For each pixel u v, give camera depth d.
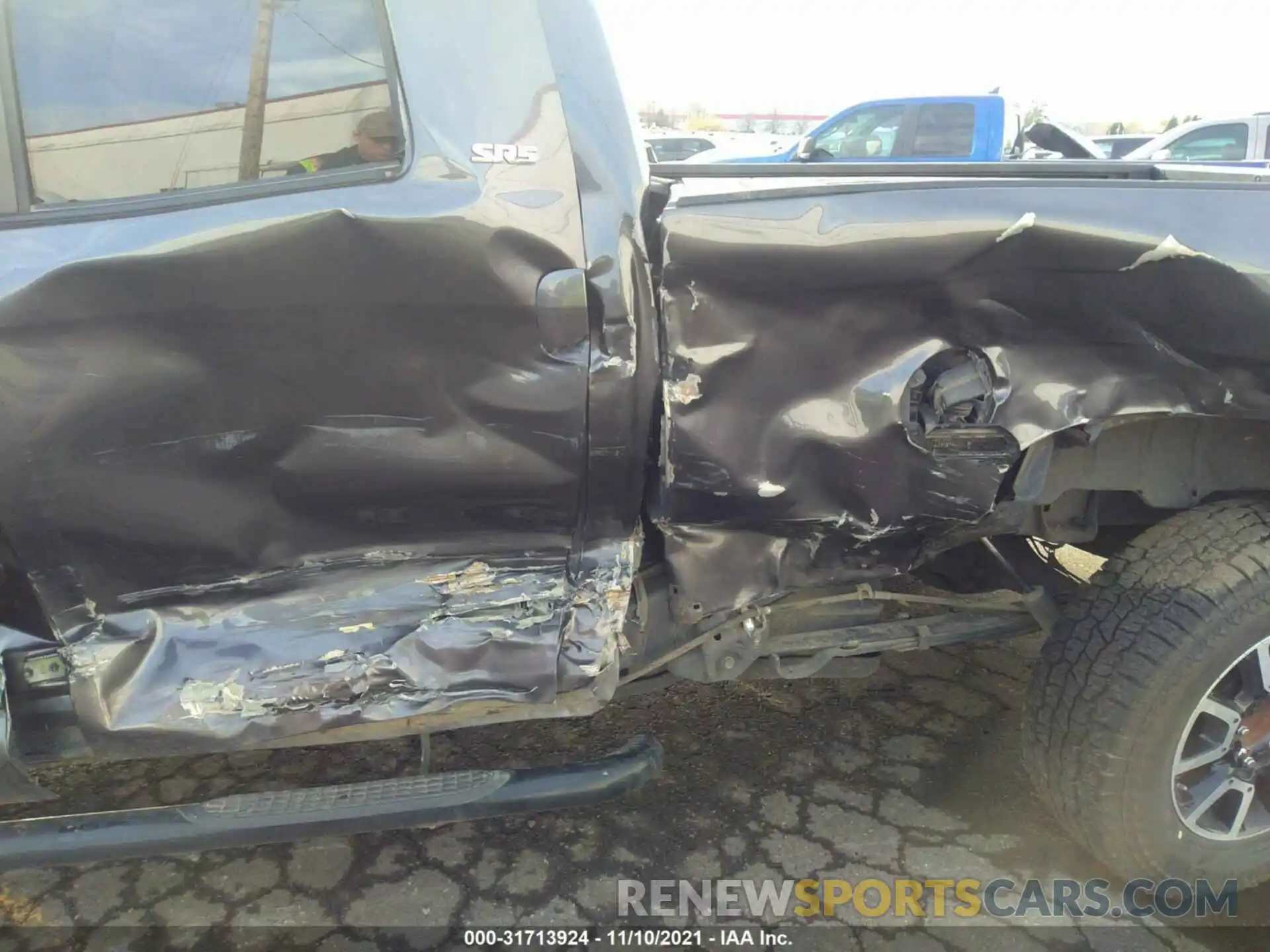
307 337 1.49
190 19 1.50
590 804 1.74
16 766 1.53
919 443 1.64
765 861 2.19
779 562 1.78
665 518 1.70
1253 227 1.58
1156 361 1.63
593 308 1.54
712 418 1.61
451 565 1.74
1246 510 1.86
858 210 1.55
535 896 2.09
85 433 1.48
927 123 8.77
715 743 2.63
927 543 1.81
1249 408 1.66
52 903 2.10
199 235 1.42
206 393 1.50
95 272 1.40
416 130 1.51
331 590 1.69
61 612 1.59
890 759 2.55
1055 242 1.55
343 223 1.45
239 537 1.63
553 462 1.63
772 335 1.59
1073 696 1.85
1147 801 1.85
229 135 1.52
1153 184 1.61
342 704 1.57
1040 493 1.82
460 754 2.58
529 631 1.64
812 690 2.89
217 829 1.61
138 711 1.55
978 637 2.11
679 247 1.52
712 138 14.70
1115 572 1.89
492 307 1.51
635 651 1.83
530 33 1.55
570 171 1.53
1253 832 1.99
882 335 1.61
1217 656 1.76
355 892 2.12
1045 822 2.31
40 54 1.47
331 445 1.58
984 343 1.61
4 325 1.39
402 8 1.51
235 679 1.57
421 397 1.56
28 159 1.47
